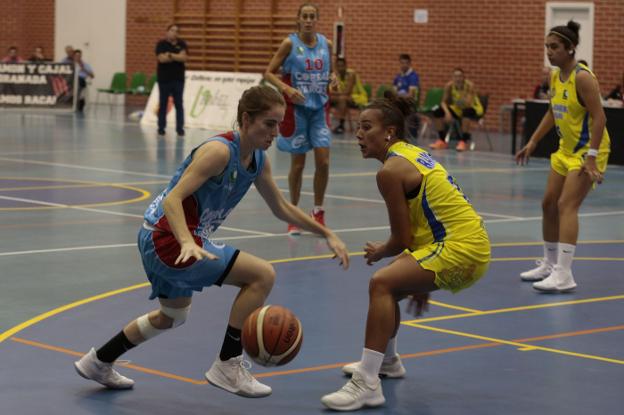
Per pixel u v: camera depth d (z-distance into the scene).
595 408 5.94
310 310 8.39
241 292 5.90
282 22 33.31
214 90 29.69
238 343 5.91
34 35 39.94
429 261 6.07
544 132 9.98
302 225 6.13
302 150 12.59
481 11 29.25
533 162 21.88
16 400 5.96
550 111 9.91
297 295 8.94
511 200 15.68
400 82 27.66
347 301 8.74
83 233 11.92
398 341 7.46
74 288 9.06
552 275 9.37
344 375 6.59
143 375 6.53
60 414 5.73
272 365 5.62
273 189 6.05
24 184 16.27
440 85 30.12
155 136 25.89
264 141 5.75
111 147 22.67
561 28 9.28
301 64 12.34
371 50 31.30
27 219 12.86
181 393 6.18
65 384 6.30
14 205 14.01
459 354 7.13
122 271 9.84
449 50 29.88
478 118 24.64
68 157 20.39
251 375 6.33
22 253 10.65
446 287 6.16
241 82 29.19
